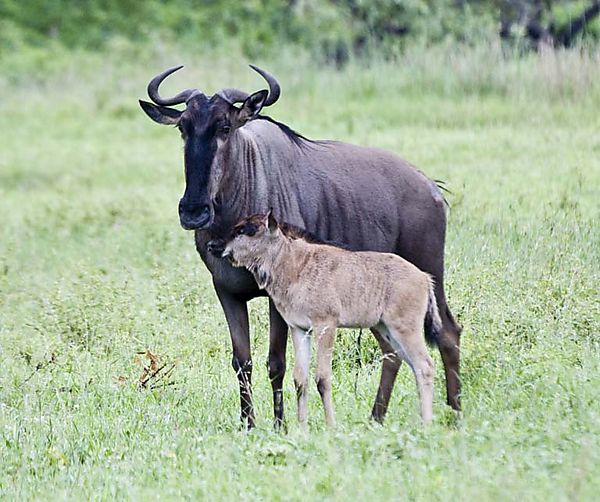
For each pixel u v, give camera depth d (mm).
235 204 30672
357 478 23266
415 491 22625
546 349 32469
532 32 91750
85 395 32094
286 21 114062
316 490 23188
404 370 33625
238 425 29875
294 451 25438
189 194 29406
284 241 28469
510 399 29109
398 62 85875
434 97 79438
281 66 91625
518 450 24641
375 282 28406
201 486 23922
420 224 33375
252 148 31078
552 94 73875
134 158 77562
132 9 124875
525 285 37625
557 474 23062
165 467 26047
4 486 25984
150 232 52438
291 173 31891
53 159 80500
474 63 80312
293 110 79625
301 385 28484
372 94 82250
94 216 59406
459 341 32281
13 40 117438
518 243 42625
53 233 57094
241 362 30859
